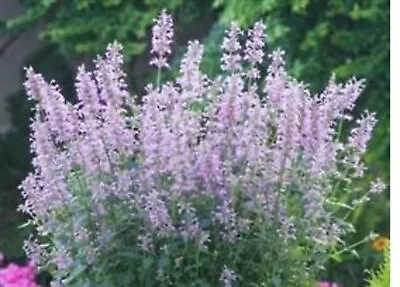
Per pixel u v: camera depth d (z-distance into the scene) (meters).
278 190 4.09
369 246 6.37
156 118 4.04
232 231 4.04
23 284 6.18
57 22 8.13
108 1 7.98
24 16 8.20
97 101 4.10
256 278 4.15
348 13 7.24
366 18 7.21
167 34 4.23
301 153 4.13
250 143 4.03
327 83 7.28
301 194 4.16
